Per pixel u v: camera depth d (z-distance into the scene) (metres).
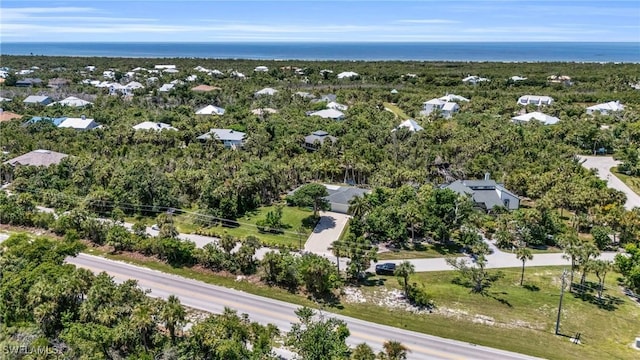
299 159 98.69
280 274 59.22
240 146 114.00
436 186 88.81
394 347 43.91
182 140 115.19
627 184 98.00
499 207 80.12
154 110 147.00
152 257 65.88
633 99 168.88
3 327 45.62
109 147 104.94
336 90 193.75
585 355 47.34
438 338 49.47
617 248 72.00
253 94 177.88
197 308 54.00
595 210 78.19
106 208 79.44
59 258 55.78
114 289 48.22
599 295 58.34
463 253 69.38
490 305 55.88
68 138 111.38
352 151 102.06
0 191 83.75
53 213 77.00
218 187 80.25
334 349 42.03
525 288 59.84
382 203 77.56
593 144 120.19
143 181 82.00
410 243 71.94
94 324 44.28
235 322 45.25
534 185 88.25
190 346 43.44
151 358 41.12
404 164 99.00
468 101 167.12
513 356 46.81
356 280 61.06
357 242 68.69
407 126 124.75
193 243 65.50
